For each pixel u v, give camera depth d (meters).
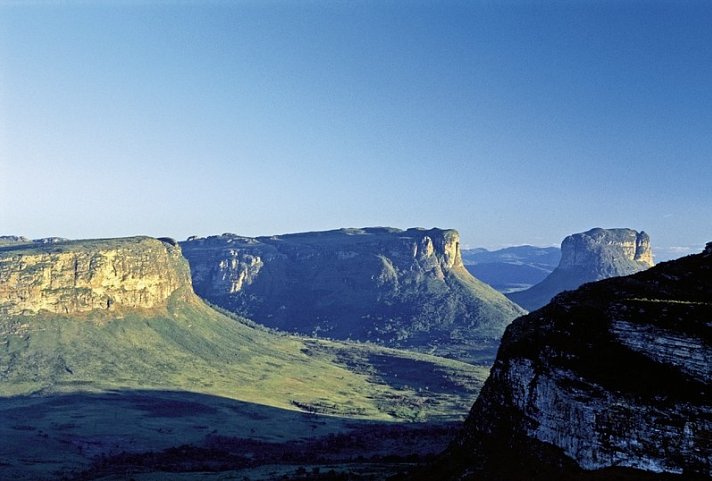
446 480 95.62
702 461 71.62
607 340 86.75
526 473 85.31
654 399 77.00
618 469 76.81
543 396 88.88
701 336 78.19
